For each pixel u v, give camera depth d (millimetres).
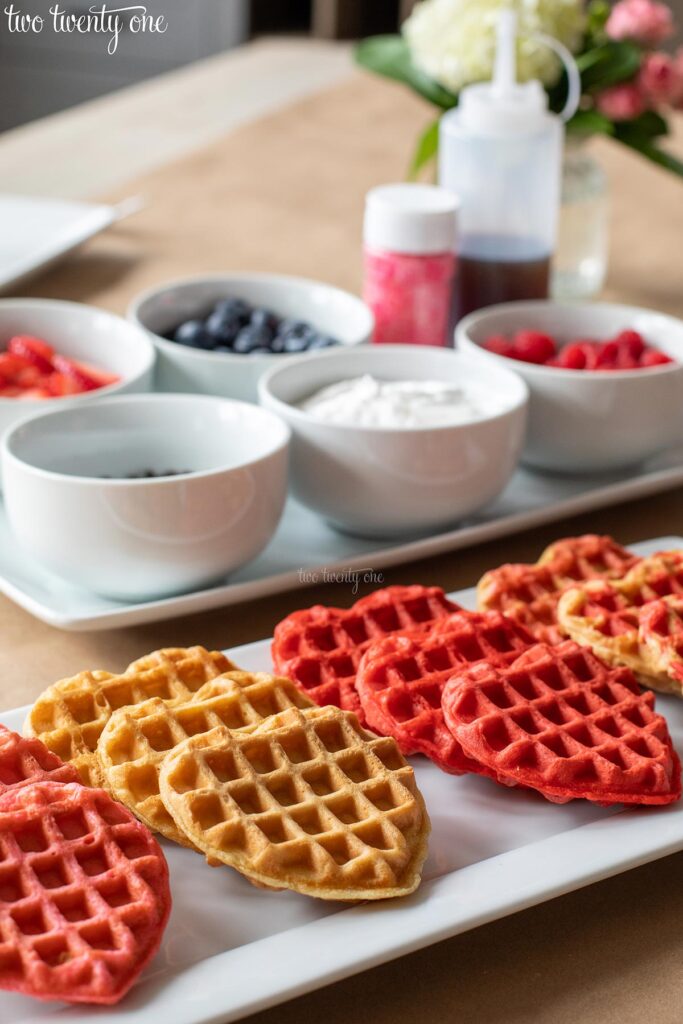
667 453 1076
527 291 1141
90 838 776
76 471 955
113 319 1069
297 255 1302
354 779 818
